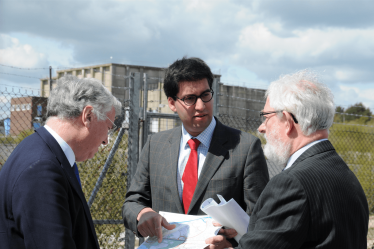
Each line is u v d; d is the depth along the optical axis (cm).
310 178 120
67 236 119
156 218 172
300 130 135
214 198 186
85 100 139
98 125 144
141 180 214
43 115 307
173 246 159
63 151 136
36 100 305
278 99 139
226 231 168
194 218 177
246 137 200
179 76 189
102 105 144
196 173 195
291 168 128
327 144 134
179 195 197
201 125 193
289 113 136
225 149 195
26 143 133
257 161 190
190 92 190
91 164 341
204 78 192
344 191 122
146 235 180
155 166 209
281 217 118
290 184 120
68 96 138
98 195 339
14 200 118
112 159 337
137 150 333
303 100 133
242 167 189
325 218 116
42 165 123
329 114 134
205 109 191
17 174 121
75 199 135
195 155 199
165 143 214
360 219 125
